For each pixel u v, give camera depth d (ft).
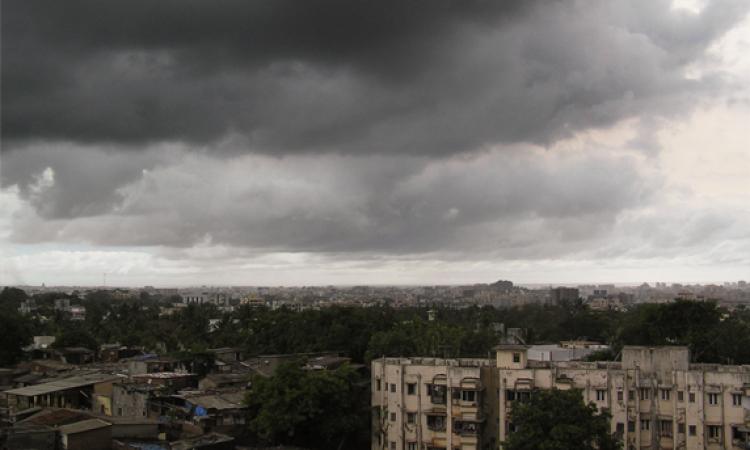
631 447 273.33
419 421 293.02
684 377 275.39
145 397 304.30
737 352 371.35
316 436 304.09
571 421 237.04
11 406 312.09
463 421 286.05
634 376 277.44
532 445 236.22
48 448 244.83
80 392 328.08
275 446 291.99
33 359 469.98
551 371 281.33
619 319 632.38
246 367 398.42
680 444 272.72
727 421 269.03
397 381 297.53
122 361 445.37
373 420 304.09
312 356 438.40
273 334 540.52
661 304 425.28
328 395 297.74
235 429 294.66
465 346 443.73
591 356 414.21
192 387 349.20
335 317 508.53
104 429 254.47
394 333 430.20
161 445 253.44
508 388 282.97
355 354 475.31
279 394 292.81
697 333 385.91
